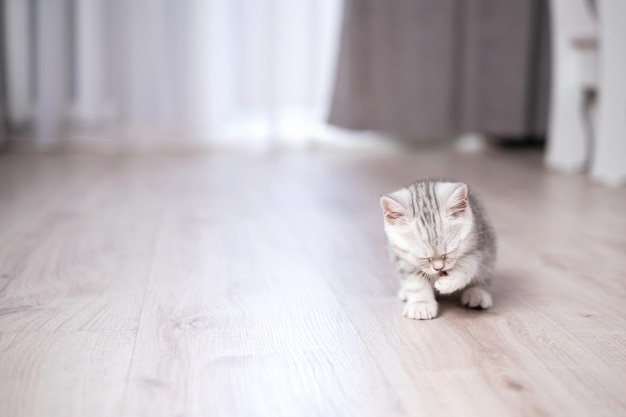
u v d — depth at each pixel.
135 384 0.75
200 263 1.11
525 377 0.76
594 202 1.52
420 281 0.91
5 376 0.76
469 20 2.21
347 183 1.76
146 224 1.33
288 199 1.56
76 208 1.44
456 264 0.89
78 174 1.83
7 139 2.18
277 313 0.92
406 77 2.23
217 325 0.88
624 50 1.65
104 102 2.19
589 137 1.93
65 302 0.95
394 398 0.73
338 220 1.38
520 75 2.23
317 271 1.08
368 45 2.21
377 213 1.43
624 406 0.71
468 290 0.94
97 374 0.77
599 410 0.71
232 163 2.08
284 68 2.25
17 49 2.11
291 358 0.80
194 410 0.71
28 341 0.83
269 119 2.27
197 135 2.26
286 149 2.32
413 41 2.21
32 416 0.70
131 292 0.99
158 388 0.74
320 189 1.67
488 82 2.25
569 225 1.33
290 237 1.26
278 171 1.94
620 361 0.79
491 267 0.95
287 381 0.75
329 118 2.25
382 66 2.22
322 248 1.19
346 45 2.20
